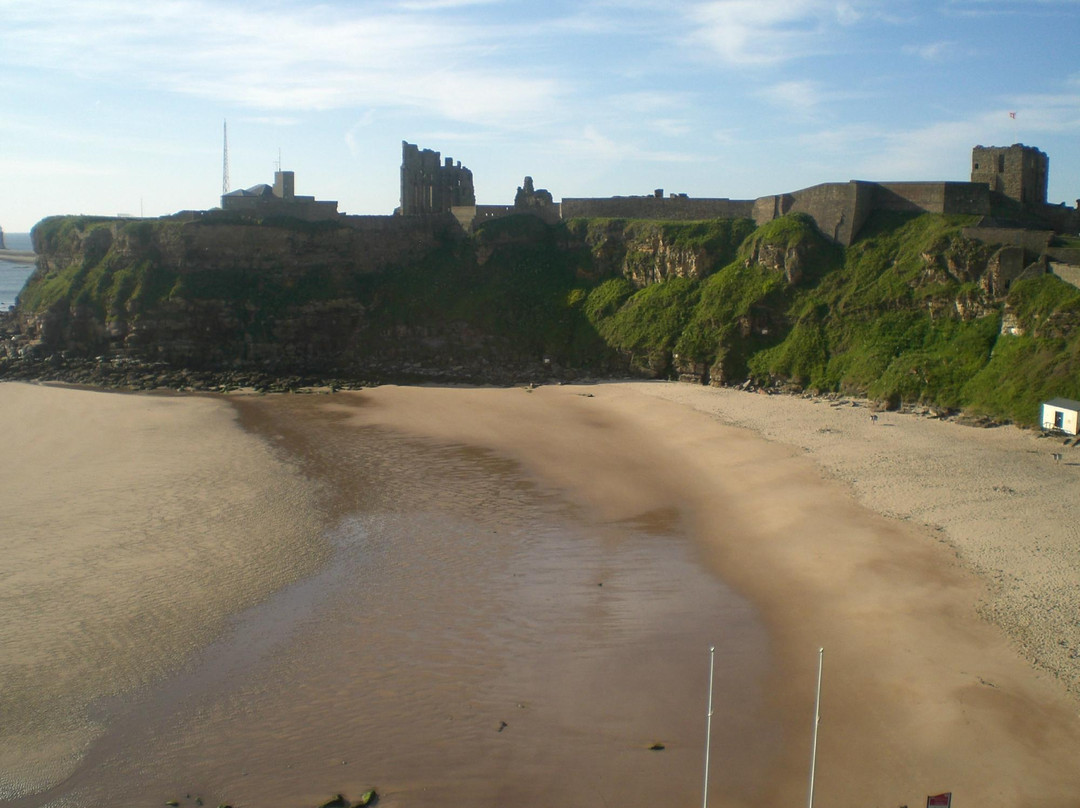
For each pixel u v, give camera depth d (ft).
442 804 89.97
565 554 155.53
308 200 390.21
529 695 109.29
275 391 313.94
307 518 172.76
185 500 182.29
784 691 108.99
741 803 89.35
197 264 362.53
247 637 123.85
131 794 92.07
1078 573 137.49
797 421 246.88
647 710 105.70
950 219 305.73
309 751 98.84
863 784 91.66
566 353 351.67
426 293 378.12
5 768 95.86
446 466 211.82
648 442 233.76
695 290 341.41
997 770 93.15
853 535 159.43
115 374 328.90
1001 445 213.05
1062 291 250.37
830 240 326.24
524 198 414.41
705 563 151.12
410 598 136.87
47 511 174.09
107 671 114.52
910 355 271.49
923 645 118.11
